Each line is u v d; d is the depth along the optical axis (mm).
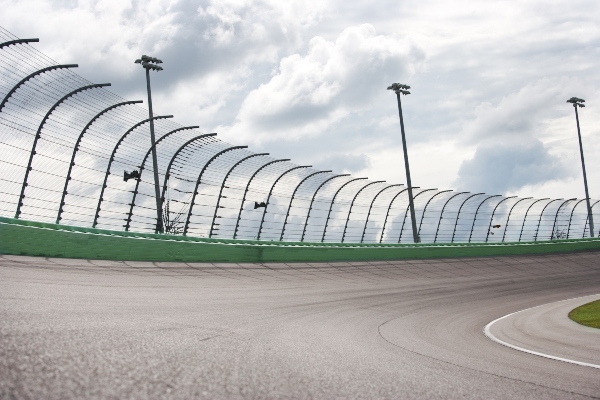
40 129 17406
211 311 10211
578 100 51312
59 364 4012
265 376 4488
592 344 9727
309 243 29828
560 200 41969
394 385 4609
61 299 9047
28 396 3137
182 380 3988
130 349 5047
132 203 21172
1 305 7219
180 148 22375
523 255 42156
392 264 31656
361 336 8648
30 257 16484
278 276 21938
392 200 34344
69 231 18156
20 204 17281
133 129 20500
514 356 7648
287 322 9680
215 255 23812
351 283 22188
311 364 5359
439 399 4195
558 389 5074
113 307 8961
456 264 34688
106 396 3334
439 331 10742
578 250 47094
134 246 20328
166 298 11672
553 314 15734
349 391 4223
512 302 19859
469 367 6137
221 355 5344
